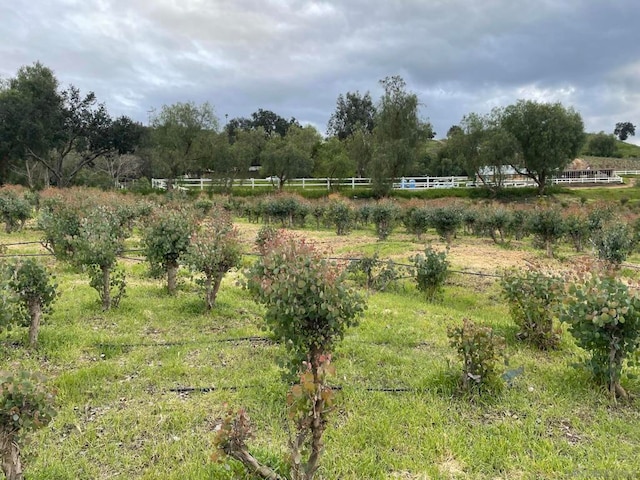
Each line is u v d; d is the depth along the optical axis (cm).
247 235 1781
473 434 407
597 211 1623
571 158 3994
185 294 862
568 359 586
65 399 457
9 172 4591
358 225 2273
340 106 7675
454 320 749
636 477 350
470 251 1464
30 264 572
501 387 478
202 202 2445
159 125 4156
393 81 4038
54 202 1659
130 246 1319
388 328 695
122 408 448
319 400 272
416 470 359
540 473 357
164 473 349
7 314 504
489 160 3912
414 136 4044
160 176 5094
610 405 466
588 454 381
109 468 359
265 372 527
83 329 648
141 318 706
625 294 454
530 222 1446
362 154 4988
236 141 5466
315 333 459
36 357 552
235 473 340
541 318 630
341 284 463
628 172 5662
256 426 416
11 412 281
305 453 321
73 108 4325
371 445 390
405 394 481
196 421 423
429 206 1980
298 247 520
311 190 4019
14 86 4134
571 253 1471
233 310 765
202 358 567
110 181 4856
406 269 1116
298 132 5672
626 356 478
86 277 956
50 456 368
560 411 450
